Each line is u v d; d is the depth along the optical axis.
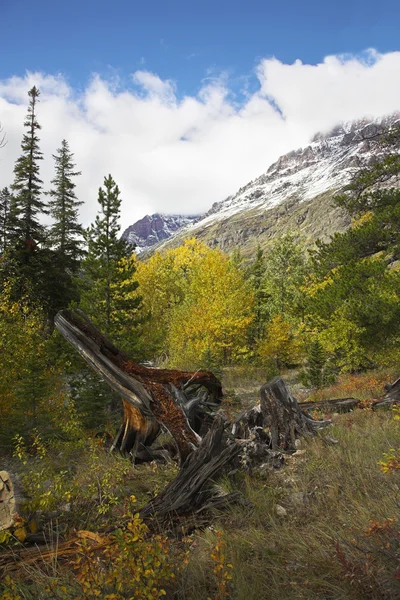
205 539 4.07
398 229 14.16
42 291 26.59
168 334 27.25
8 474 4.28
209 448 5.36
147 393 7.16
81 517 4.68
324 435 6.93
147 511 4.75
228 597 3.03
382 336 14.62
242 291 27.28
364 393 11.99
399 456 4.95
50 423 11.25
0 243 27.98
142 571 2.87
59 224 31.17
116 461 7.10
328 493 4.82
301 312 17.97
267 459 6.18
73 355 14.02
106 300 16.28
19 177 28.88
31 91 29.33
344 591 2.93
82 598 2.79
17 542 3.93
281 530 4.09
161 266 40.59
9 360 11.96
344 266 14.77
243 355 26.30
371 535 3.45
